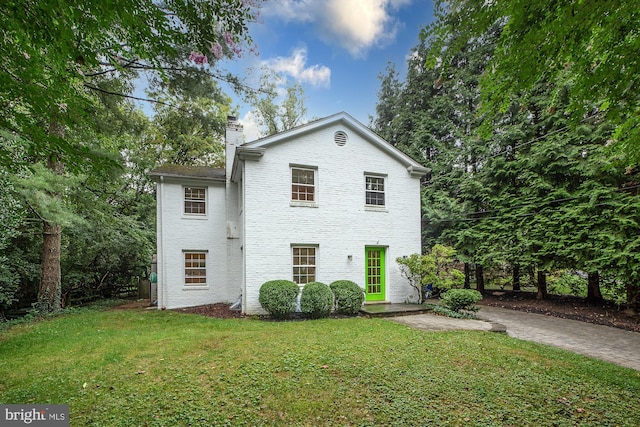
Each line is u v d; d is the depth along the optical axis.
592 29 2.75
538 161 11.10
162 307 11.30
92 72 8.33
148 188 17.27
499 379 4.39
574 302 11.44
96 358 5.26
